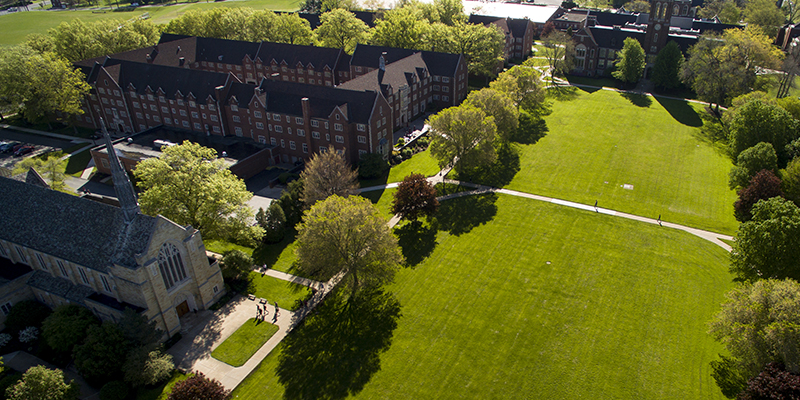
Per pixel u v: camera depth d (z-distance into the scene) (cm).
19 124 12394
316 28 17912
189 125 11119
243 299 6316
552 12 19800
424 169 9831
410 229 7769
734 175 8050
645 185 8962
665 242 7300
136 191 9400
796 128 8875
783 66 11700
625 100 13438
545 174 9431
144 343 5141
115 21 15975
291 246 7438
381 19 18338
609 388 4941
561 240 7388
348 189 7800
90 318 5506
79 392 4762
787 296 4603
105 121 12125
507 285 6456
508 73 11831
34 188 6041
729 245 7212
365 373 5181
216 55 14562
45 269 6075
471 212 8212
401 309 6084
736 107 10444
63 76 11206
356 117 9488
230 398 4894
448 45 14250
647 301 6119
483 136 8712
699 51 12462
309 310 6097
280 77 14112
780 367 4406
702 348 5394
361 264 6028
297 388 5028
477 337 5619
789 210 5778
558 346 5466
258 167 9869
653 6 14288
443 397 4884
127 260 5262
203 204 6341
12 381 4916
